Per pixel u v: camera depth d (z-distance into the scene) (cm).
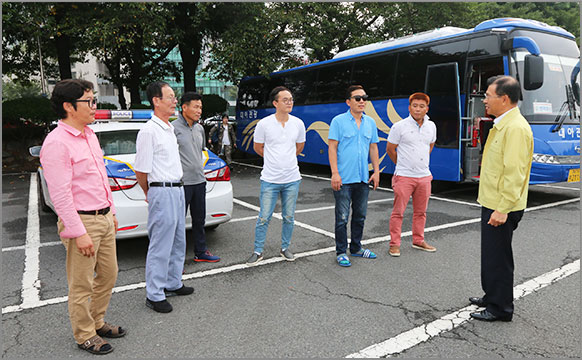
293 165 448
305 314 332
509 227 307
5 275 428
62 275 427
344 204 443
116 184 436
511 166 290
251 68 1407
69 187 253
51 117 1337
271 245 521
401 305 347
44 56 2022
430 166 855
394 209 473
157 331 307
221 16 1373
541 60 671
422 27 1723
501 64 738
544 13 2653
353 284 393
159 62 1989
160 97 332
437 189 907
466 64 796
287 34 1579
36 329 313
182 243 368
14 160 1316
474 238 538
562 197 812
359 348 281
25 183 1076
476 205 747
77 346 288
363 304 350
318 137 1201
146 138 327
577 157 732
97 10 1227
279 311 338
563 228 576
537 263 441
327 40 1658
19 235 579
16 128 1307
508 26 755
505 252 310
